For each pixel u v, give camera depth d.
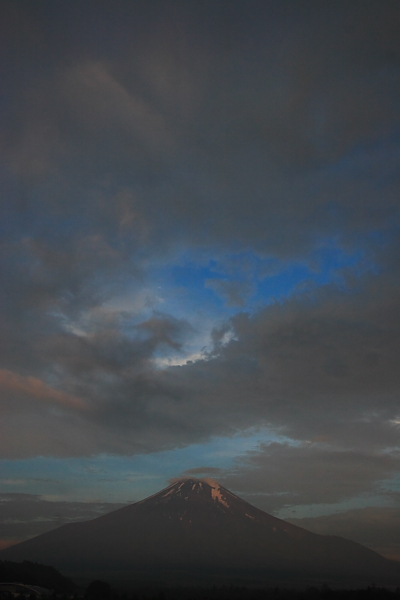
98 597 135.75
